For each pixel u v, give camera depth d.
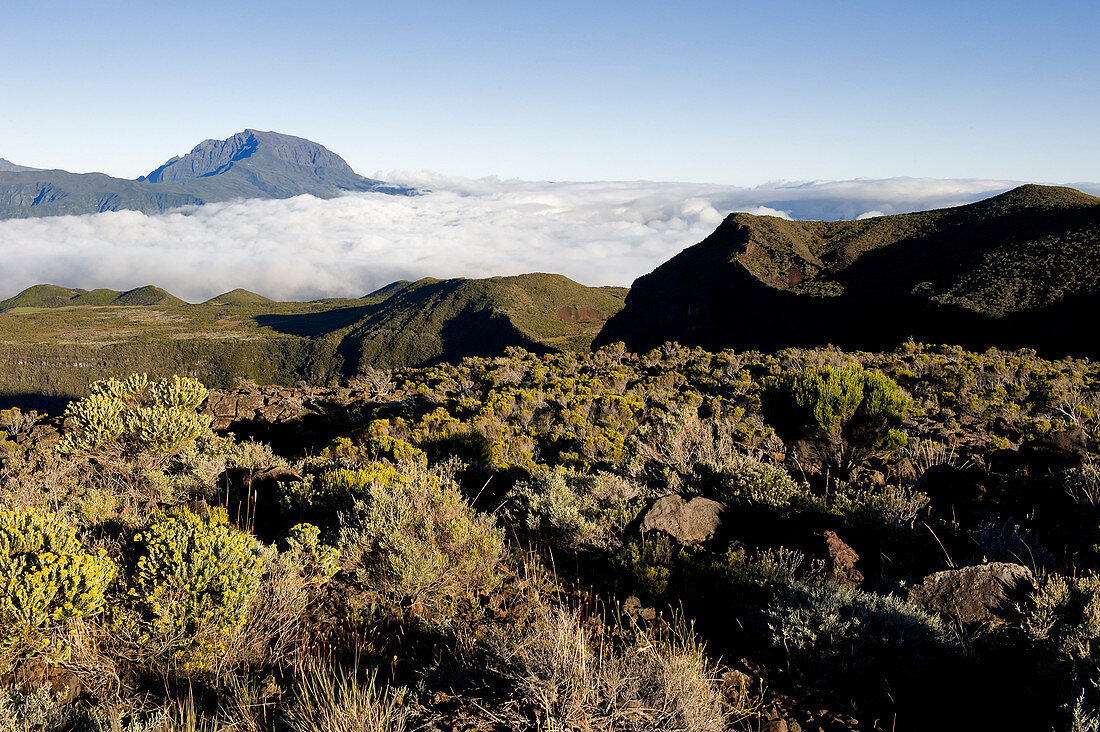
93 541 4.79
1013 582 3.58
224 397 16.27
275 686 3.09
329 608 4.03
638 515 5.48
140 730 2.66
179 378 10.63
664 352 27.39
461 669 2.97
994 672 3.13
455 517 4.86
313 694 2.88
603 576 4.61
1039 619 3.22
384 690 2.96
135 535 4.18
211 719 2.83
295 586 3.95
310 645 3.55
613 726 2.53
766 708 2.95
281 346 195.38
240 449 9.40
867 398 7.39
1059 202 75.00
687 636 3.58
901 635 3.17
